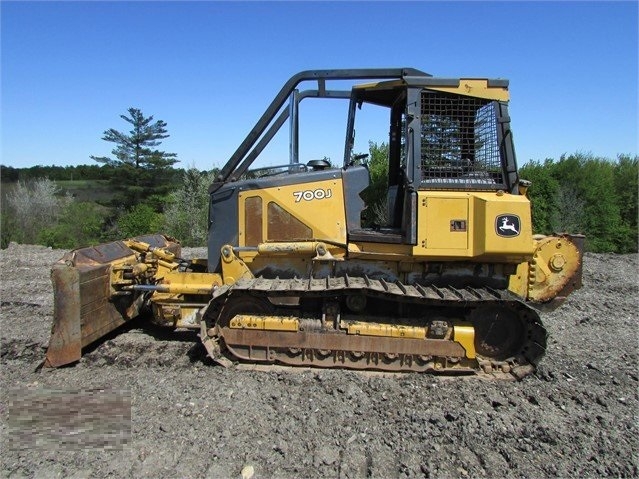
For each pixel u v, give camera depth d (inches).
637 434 142.6
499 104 183.2
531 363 179.0
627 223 770.2
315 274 197.3
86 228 1035.3
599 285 384.5
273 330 182.4
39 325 247.8
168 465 122.0
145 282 213.2
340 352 181.8
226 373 178.9
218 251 206.4
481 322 183.2
